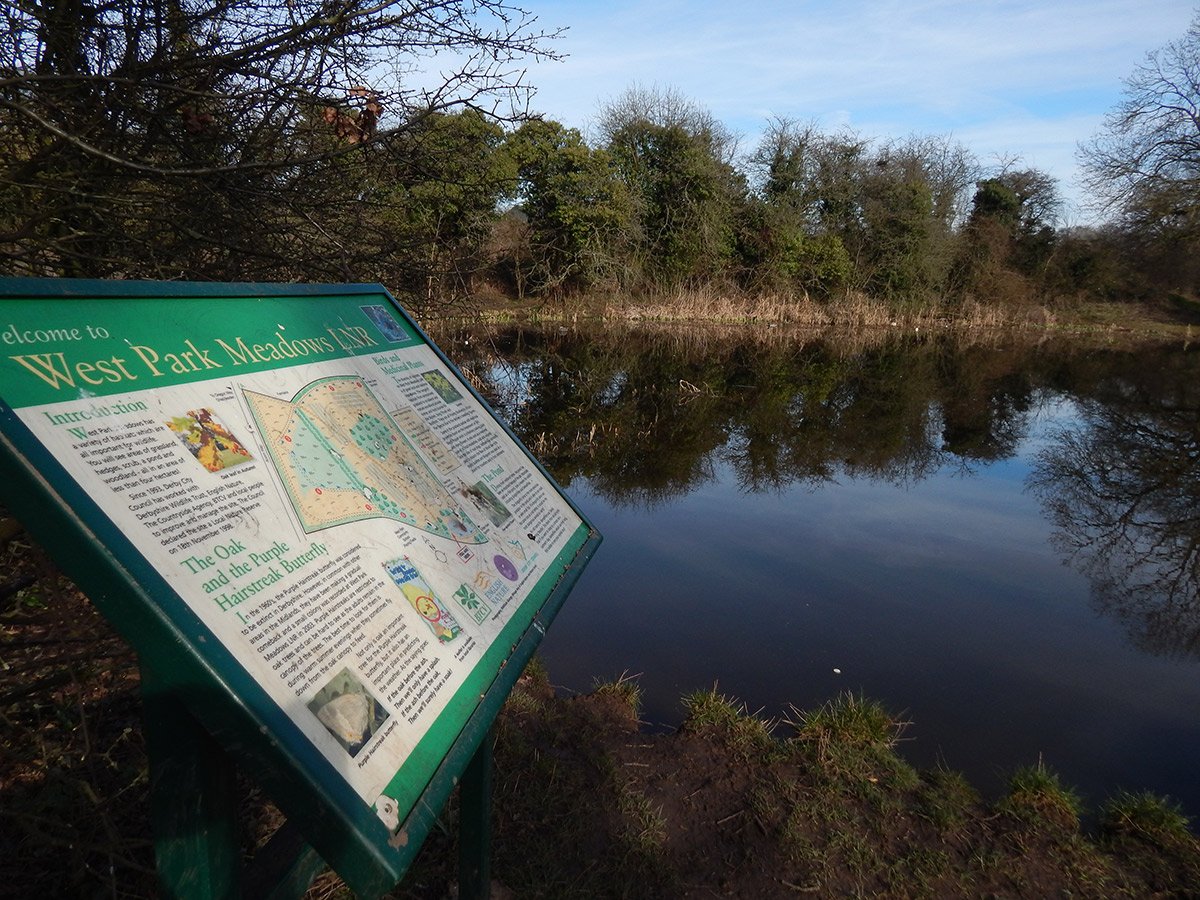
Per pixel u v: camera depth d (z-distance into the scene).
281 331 1.72
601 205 23.91
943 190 29.02
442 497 1.84
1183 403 15.44
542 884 2.56
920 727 3.99
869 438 11.83
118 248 3.62
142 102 3.14
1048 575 6.59
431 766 1.30
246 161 3.43
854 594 5.88
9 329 1.13
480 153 4.77
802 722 3.85
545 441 10.48
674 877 2.71
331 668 1.24
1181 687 4.64
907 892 2.71
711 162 25.78
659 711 3.97
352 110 3.42
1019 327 29.12
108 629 2.65
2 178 2.90
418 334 2.34
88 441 1.13
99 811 1.98
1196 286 29.98
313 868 1.63
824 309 27.83
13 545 2.98
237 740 1.07
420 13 3.20
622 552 6.62
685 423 12.09
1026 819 3.13
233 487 1.32
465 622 1.60
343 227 4.38
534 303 24.66
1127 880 2.83
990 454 11.35
